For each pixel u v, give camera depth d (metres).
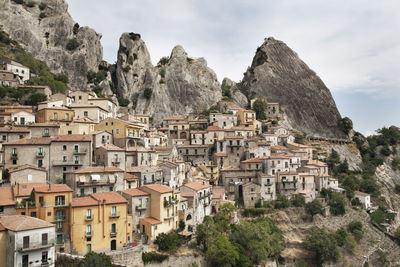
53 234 58.12
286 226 110.81
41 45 184.62
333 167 166.88
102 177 80.69
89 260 59.31
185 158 144.50
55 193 66.56
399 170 192.38
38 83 146.50
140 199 79.81
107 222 70.12
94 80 199.38
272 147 147.75
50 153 85.81
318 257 101.50
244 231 91.06
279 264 99.12
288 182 123.81
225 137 139.88
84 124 105.88
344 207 126.44
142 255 70.50
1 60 144.38
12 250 54.19
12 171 76.06
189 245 81.44
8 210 64.88
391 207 155.62
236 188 121.19
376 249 115.56
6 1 181.88
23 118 105.88
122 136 107.56
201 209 99.31
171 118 180.62
